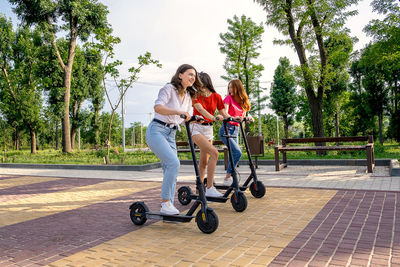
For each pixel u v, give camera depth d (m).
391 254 2.39
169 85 3.39
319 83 12.52
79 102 35.47
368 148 7.09
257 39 20.84
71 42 22.27
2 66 28.81
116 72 13.29
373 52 13.53
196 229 3.40
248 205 4.34
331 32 12.68
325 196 4.68
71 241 3.19
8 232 3.65
